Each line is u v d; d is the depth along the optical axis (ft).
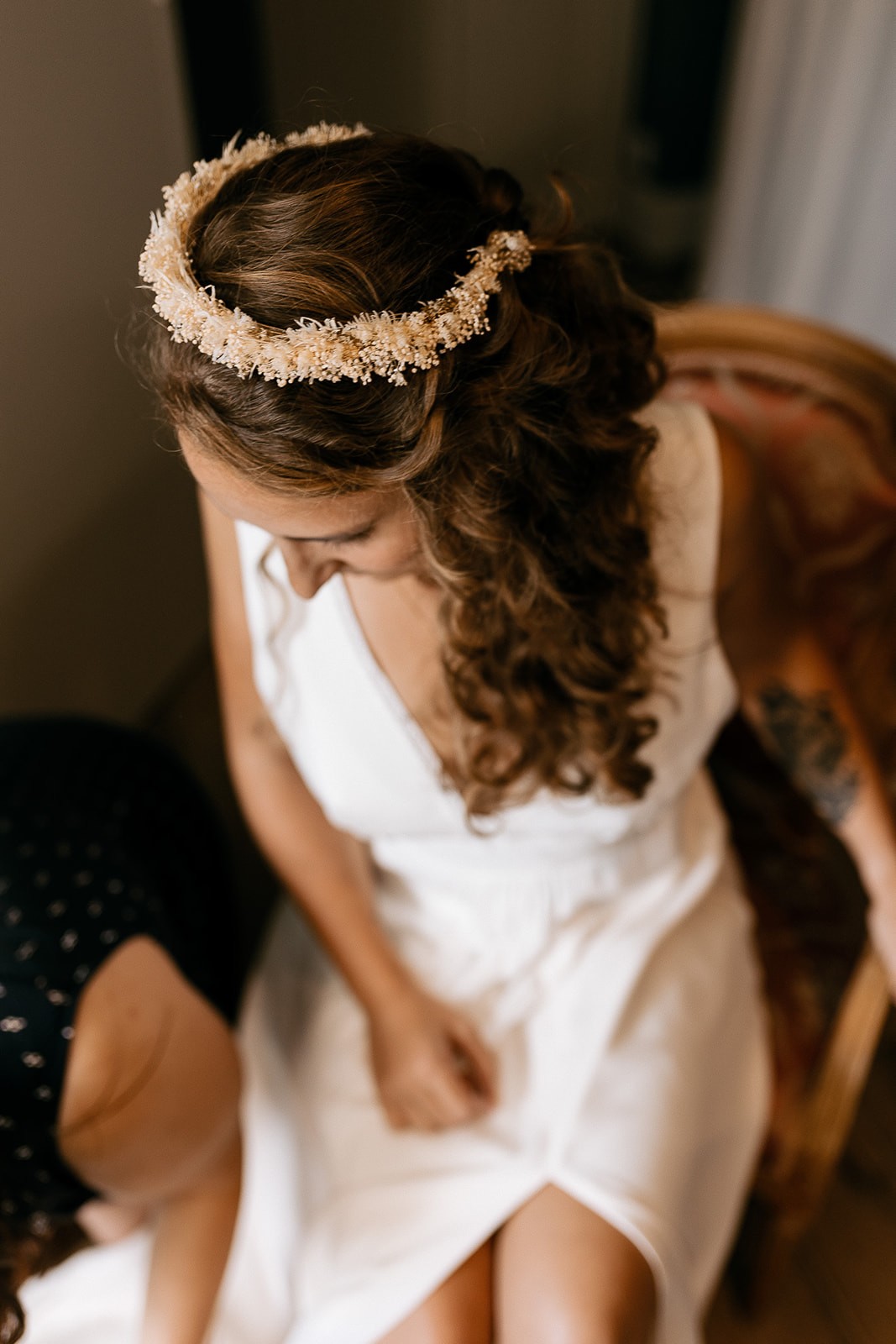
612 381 2.18
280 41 3.94
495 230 1.88
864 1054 3.27
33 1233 2.30
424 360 1.69
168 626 3.75
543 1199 2.69
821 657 2.93
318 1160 2.97
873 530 3.26
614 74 7.66
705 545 2.54
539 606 2.21
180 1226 2.73
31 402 2.80
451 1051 2.98
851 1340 3.99
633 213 8.46
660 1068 2.93
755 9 6.32
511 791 2.69
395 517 1.96
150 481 3.42
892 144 6.00
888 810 3.01
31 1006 2.14
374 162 1.80
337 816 2.99
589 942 3.14
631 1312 2.48
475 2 5.49
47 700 3.19
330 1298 2.67
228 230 1.72
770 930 3.65
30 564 2.96
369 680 2.65
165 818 2.91
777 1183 3.44
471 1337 2.54
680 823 3.29
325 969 3.38
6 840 2.39
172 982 2.44
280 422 1.67
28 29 2.47
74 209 2.77
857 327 6.68
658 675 2.65
